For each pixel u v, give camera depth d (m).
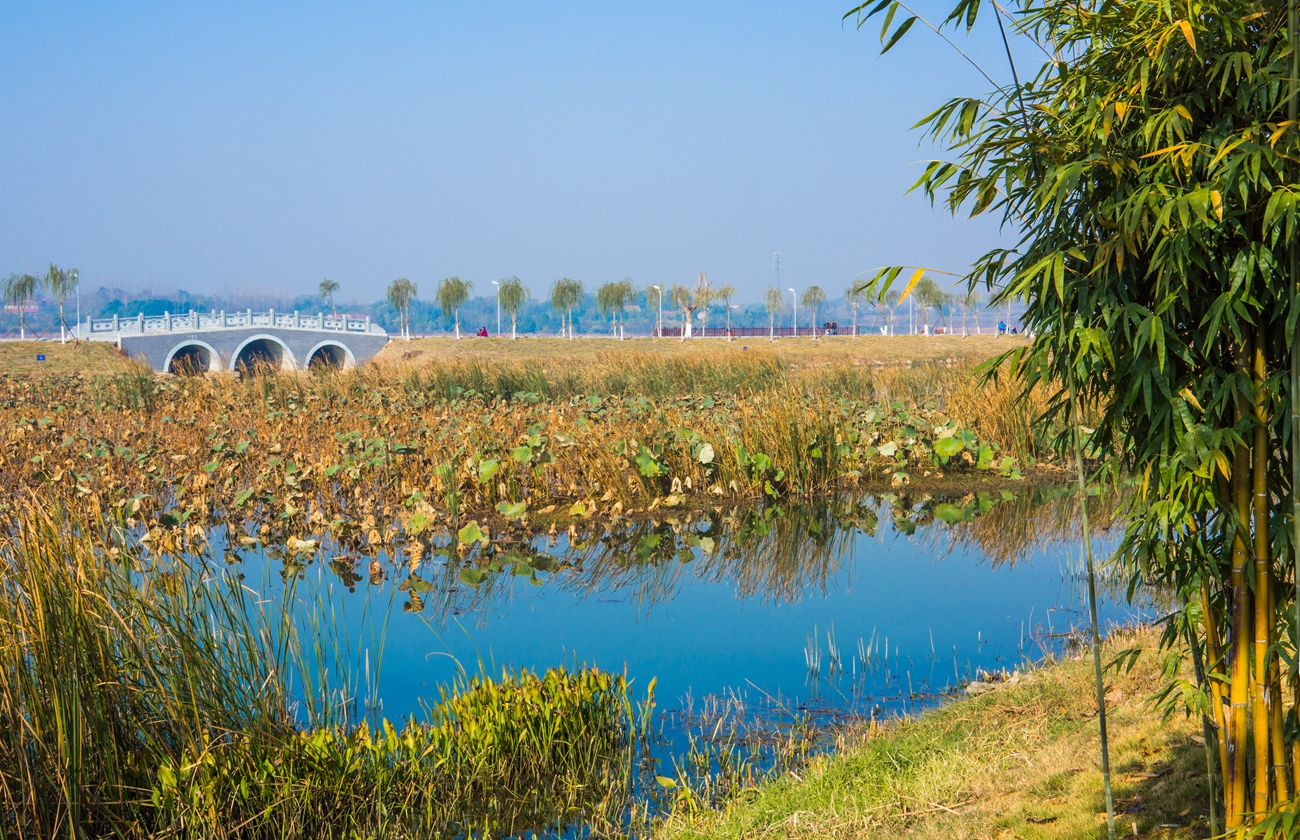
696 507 10.36
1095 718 4.52
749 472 10.81
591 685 4.86
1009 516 9.89
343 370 22.03
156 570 4.32
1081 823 3.33
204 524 9.52
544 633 6.67
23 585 3.56
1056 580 7.76
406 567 8.31
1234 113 2.38
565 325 62.47
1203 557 2.52
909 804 3.94
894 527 9.62
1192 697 2.71
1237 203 2.31
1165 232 2.31
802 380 19.84
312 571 8.15
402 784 4.14
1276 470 2.62
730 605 7.32
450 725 4.44
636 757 4.76
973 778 4.08
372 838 3.86
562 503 10.51
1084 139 2.52
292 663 5.14
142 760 3.78
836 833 3.75
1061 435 3.06
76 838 3.42
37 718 3.46
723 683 5.73
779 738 4.96
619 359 22.31
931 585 7.73
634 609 7.20
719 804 4.26
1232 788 2.59
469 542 8.93
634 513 10.09
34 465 10.91
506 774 4.31
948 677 5.76
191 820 3.57
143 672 3.87
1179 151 2.29
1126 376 2.59
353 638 6.46
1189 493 2.42
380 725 5.04
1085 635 6.31
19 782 3.39
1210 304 2.48
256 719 4.05
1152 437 2.60
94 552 4.01
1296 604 2.40
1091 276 2.55
